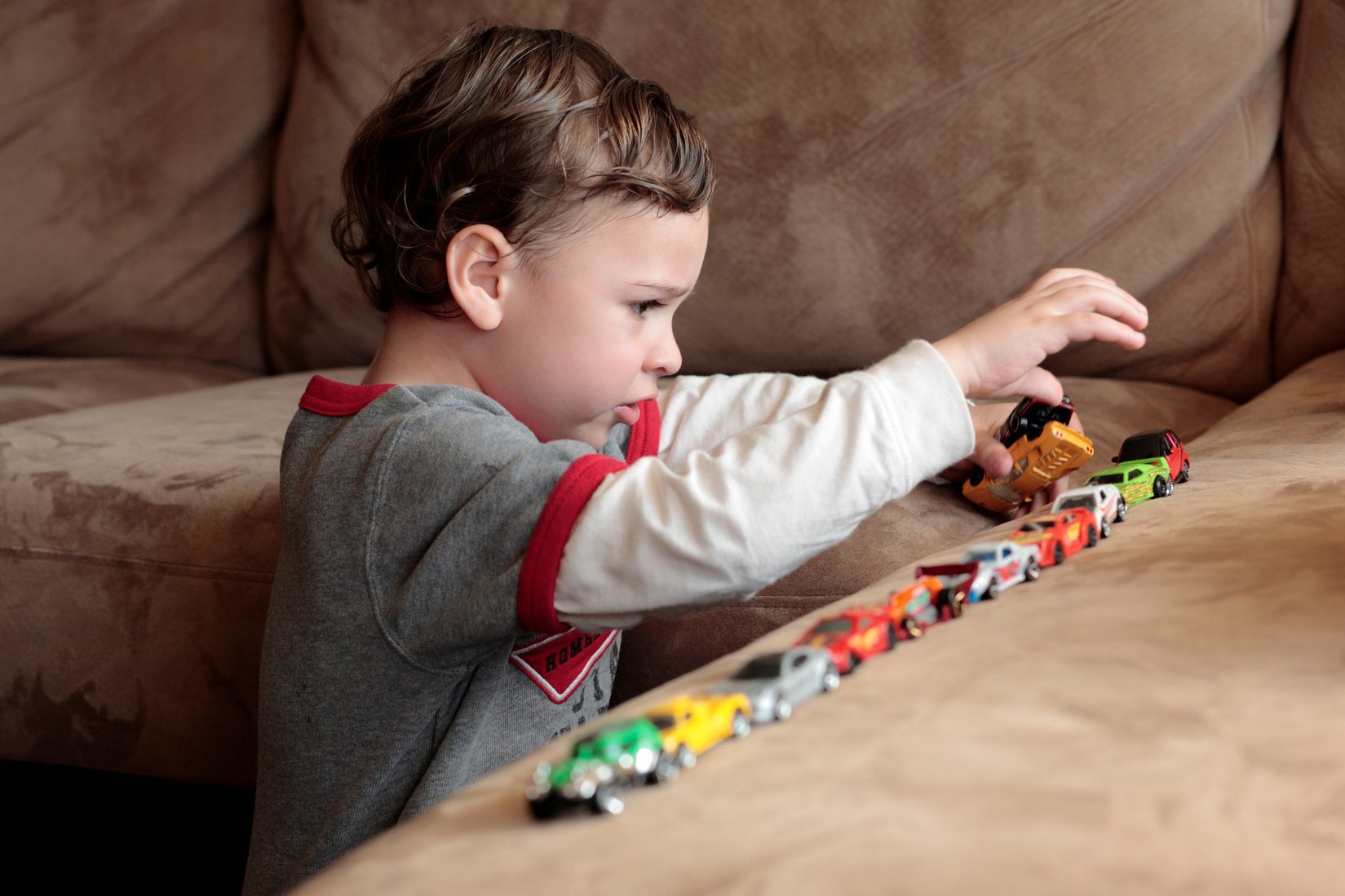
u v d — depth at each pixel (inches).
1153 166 48.8
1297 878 11.1
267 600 37.4
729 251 52.9
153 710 39.2
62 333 66.0
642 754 14.2
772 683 16.3
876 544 34.1
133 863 47.1
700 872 11.9
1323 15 47.6
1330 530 20.4
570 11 54.6
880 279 51.7
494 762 30.0
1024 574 20.9
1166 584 19.1
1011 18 49.2
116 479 40.6
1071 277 32.4
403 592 27.0
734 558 25.1
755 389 38.6
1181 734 14.0
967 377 29.7
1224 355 49.9
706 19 52.7
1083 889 11.1
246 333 66.4
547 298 29.8
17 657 40.4
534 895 12.0
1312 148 48.1
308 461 29.4
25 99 64.9
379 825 28.5
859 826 12.5
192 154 64.2
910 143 50.7
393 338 32.1
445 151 29.8
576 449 27.7
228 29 63.9
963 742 14.4
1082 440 32.0
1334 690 14.7
